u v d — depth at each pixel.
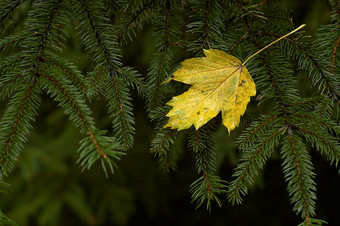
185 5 0.82
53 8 0.78
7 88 0.75
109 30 0.78
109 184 1.63
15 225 0.72
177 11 0.81
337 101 0.76
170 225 2.02
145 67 1.37
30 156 1.47
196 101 0.76
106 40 0.78
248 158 0.75
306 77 0.82
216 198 0.75
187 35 0.84
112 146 0.72
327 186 1.77
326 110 0.76
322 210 1.79
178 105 0.75
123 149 0.76
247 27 0.79
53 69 0.76
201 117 0.75
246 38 0.78
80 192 1.52
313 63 0.77
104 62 0.77
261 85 0.78
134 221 2.02
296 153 0.75
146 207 1.95
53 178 1.54
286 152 0.75
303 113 0.76
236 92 0.76
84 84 0.76
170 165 0.83
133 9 0.79
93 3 0.78
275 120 0.76
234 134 1.06
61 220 1.72
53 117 1.53
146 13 0.79
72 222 1.75
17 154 0.73
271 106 0.91
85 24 0.78
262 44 0.78
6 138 0.73
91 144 0.72
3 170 0.72
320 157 1.56
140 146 1.69
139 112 1.68
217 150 1.09
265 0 0.80
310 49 0.77
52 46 0.77
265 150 0.75
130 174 1.71
